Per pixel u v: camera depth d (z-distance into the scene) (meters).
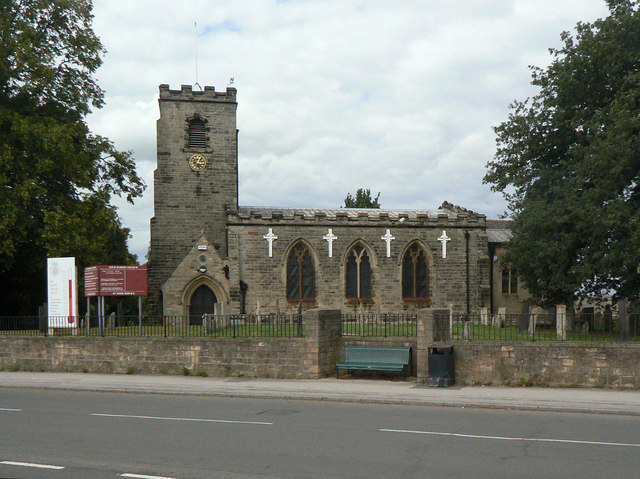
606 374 19.22
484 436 12.84
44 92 35.69
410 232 44.09
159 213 44.41
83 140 37.16
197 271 40.22
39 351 25.72
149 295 43.78
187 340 23.75
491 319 26.47
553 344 19.78
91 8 37.66
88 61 37.78
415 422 14.59
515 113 36.59
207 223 44.97
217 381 22.09
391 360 22.17
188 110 45.16
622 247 27.72
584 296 33.16
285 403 18.00
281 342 22.66
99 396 19.75
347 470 10.07
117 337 24.67
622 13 30.78
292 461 10.69
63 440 12.58
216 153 45.44
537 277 35.72
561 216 30.62
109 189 37.97
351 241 43.41
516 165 36.31
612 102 29.67
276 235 42.44
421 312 21.19
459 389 19.64
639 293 30.59
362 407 17.14
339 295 43.12
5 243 32.09
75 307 27.23
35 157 33.31
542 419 15.03
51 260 27.55
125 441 12.44
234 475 9.78
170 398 19.16
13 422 14.77
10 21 33.62
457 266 44.44
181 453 11.33
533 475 9.74
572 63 31.39
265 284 42.09
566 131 34.06
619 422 14.62
